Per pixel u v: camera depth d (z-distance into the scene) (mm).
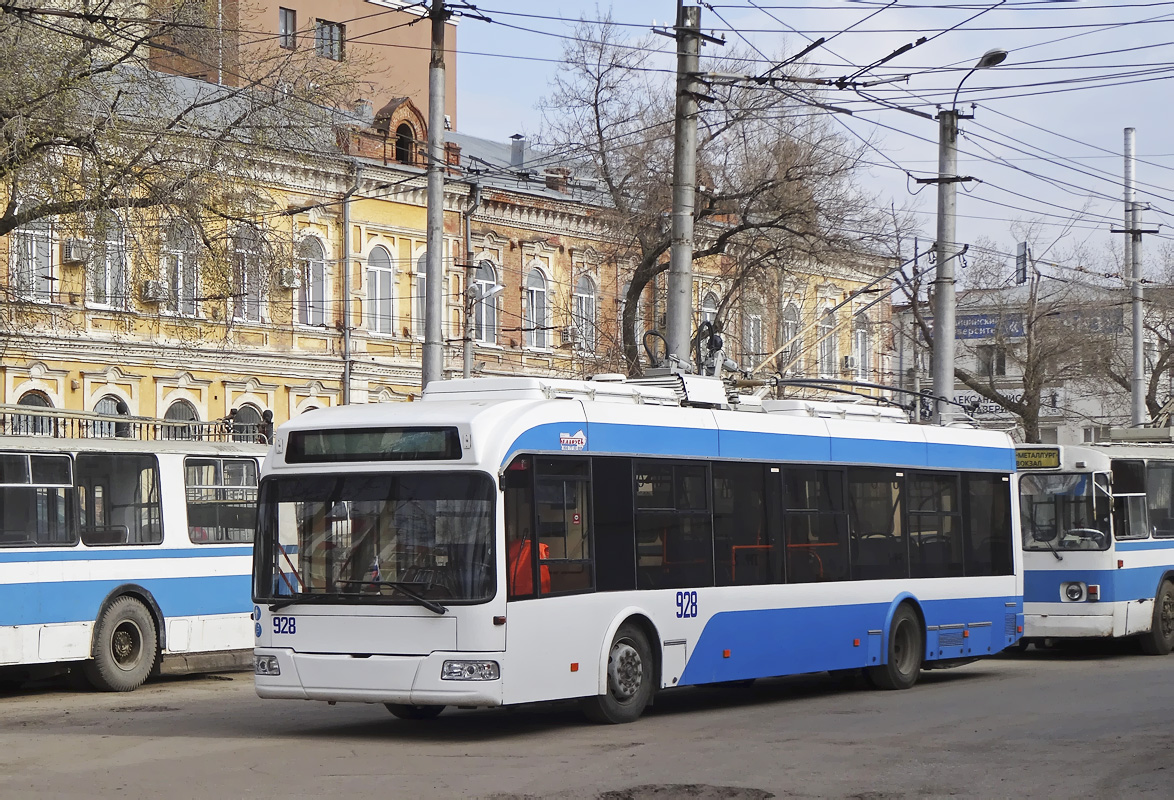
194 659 19812
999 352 59188
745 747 11812
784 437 15953
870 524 16969
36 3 21109
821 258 35219
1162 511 22922
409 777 10398
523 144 48656
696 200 34469
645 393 14836
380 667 12312
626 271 38875
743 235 35719
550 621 12695
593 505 13398
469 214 42844
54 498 17703
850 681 18031
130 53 21578
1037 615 21734
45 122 20344
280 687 12688
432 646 12203
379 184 40281
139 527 18688
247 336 37719
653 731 13000
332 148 24547
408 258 41531
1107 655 22703
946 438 18422
